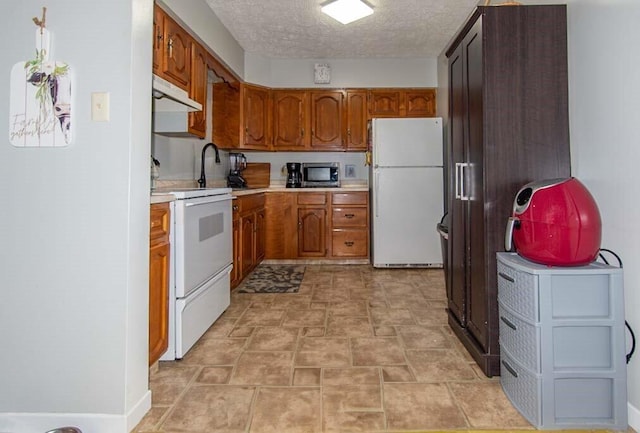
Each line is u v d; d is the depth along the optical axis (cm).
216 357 206
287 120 460
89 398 145
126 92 144
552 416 143
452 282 245
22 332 146
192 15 280
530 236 154
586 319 142
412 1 308
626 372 144
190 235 209
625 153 147
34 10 144
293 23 351
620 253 151
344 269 418
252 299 313
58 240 145
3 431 145
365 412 154
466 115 210
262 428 145
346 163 491
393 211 414
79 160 144
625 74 146
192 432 143
